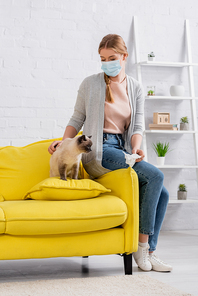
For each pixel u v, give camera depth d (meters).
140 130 2.44
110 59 2.36
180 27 4.09
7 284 1.88
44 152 2.54
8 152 2.53
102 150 2.31
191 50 4.14
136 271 2.25
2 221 1.81
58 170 2.19
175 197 3.95
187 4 4.12
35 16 3.67
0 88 3.56
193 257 2.67
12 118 3.58
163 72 4.04
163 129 3.84
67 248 1.96
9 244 1.86
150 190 2.20
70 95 3.74
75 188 2.03
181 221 4.02
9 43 3.59
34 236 1.91
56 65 3.71
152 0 4.01
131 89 2.46
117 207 2.01
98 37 3.84
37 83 3.66
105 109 2.36
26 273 2.21
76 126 2.48
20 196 2.38
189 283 2.01
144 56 3.98
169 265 2.27
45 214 1.88
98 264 2.46
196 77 4.14
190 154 4.08
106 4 3.87
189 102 4.10
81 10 3.79
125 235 2.09
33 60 3.65
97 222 1.96
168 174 4.02
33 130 3.63
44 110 3.67
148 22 4.00
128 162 2.12
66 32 3.75
